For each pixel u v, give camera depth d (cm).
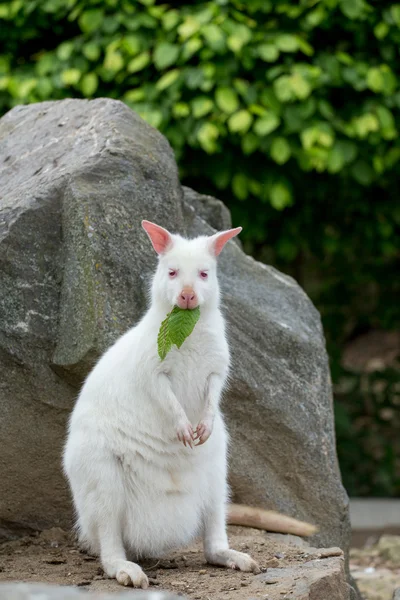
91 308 797
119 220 830
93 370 744
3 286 806
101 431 698
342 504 896
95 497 695
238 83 1226
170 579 684
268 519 865
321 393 912
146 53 1250
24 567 731
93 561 751
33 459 817
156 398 696
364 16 1270
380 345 2122
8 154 955
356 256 1636
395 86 1309
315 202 1478
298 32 1289
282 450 884
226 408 870
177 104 1230
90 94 1262
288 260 1568
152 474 703
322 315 1758
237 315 896
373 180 1399
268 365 888
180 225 871
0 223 817
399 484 1537
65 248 820
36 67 1312
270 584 662
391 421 1684
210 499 730
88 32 1265
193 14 1248
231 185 1359
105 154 852
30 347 807
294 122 1240
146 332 710
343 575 683
